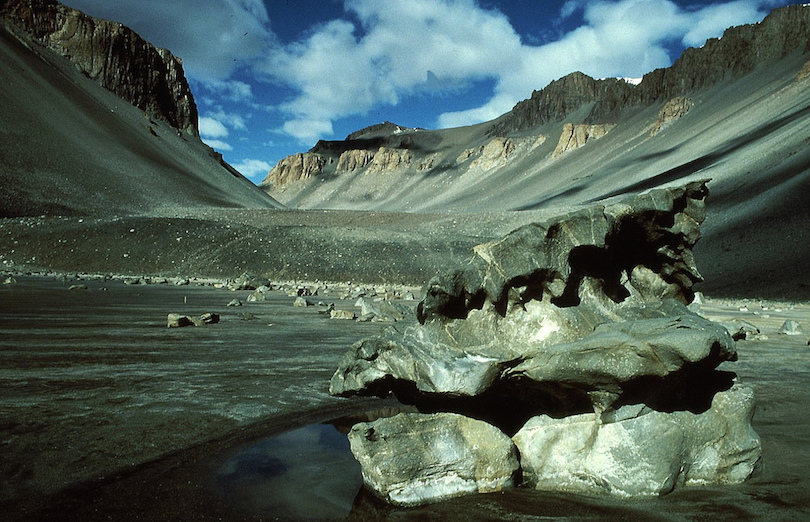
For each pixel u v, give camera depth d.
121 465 5.52
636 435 5.39
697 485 5.56
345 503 4.98
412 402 6.57
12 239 52.66
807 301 36.91
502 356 5.61
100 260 51.22
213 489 5.06
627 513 4.78
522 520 4.64
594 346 5.33
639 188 111.06
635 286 7.15
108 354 11.59
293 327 17.83
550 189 185.25
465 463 5.41
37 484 4.92
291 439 6.78
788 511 4.79
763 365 12.44
